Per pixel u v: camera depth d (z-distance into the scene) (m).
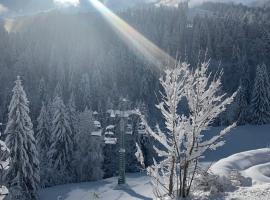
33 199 44.56
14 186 41.66
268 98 93.94
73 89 108.75
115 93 104.88
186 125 11.94
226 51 134.25
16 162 42.12
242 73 113.75
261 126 91.25
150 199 40.12
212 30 143.12
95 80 107.94
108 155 65.81
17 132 42.31
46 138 59.25
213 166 19.02
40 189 53.50
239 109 94.31
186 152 11.94
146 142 64.62
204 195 12.15
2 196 14.71
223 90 113.81
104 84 121.69
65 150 57.91
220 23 151.25
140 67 128.88
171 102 11.91
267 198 11.53
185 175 12.05
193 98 11.92
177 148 11.97
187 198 12.00
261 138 80.19
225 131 12.14
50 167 56.91
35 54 141.25
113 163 65.81
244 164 19.98
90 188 51.50
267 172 18.94
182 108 57.94
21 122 42.47
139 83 119.56
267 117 93.88
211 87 11.86
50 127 59.81
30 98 96.00
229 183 13.27
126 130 63.53
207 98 12.48
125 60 132.25
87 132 59.44
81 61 130.50
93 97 101.50
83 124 59.66
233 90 116.75
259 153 21.84
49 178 56.78
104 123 73.31
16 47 151.75
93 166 58.97
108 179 57.41
